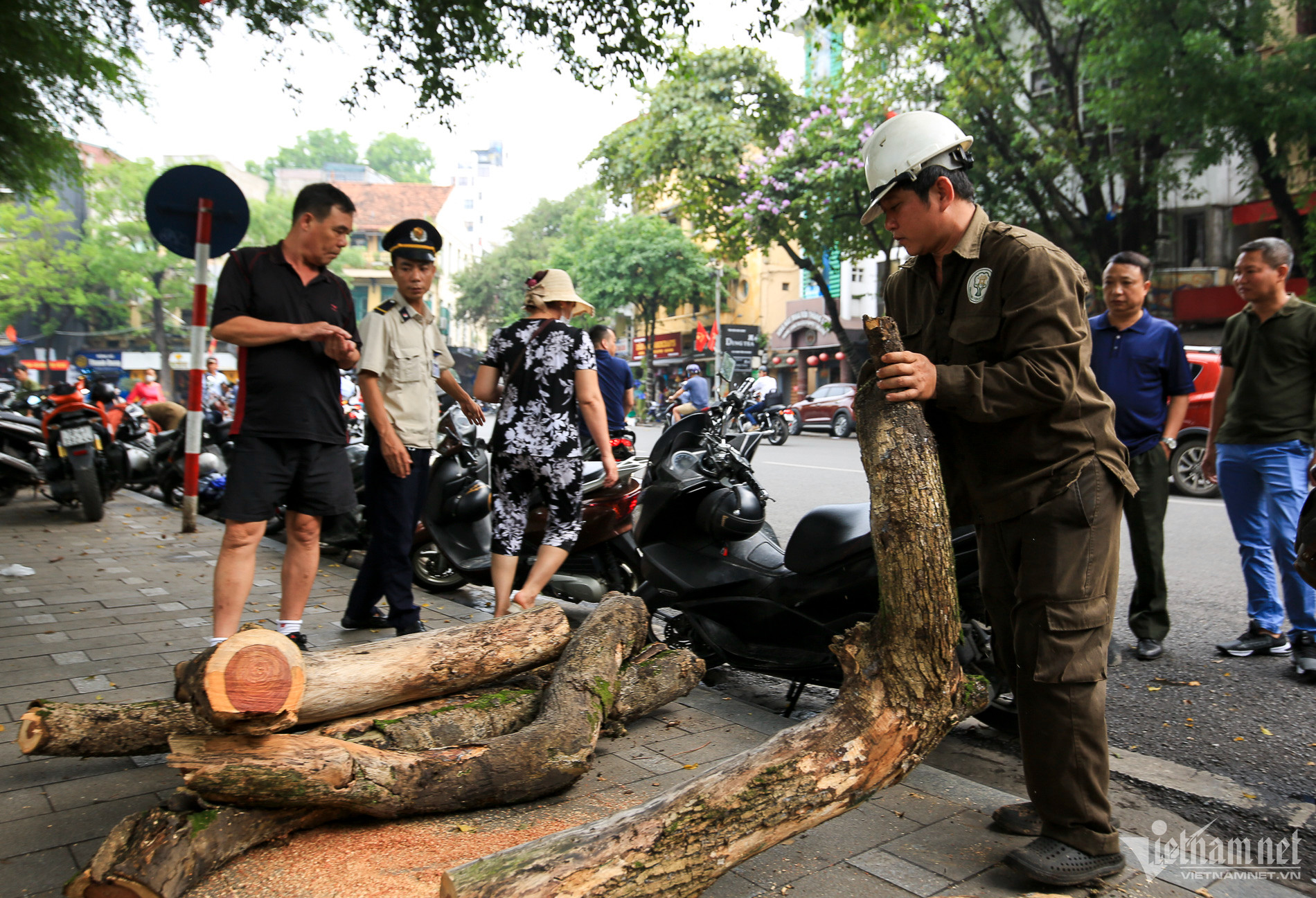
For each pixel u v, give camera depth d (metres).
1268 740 3.46
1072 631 2.26
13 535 7.50
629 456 6.84
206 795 2.12
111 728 2.58
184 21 7.41
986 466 2.39
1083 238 19.03
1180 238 21.16
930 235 2.38
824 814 2.08
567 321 4.47
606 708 2.87
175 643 4.23
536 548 5.20
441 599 5.61
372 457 4.44
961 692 2.23
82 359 56.50
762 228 22.97
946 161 2.37
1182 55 15.09
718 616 3.96
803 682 3.69
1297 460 4.35
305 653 2.64
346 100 7.69
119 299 55.47
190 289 55.50
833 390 24.41
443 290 80.38
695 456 4.28
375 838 2.33
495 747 2.55
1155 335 4.42
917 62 19.33
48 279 52.41
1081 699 2.27
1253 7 15.19
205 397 12.33
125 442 10.10
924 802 2.75
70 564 6.21
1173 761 3.29
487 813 2.54
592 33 7.39
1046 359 2.20
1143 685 4.11
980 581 2.55
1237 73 14.60
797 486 11.11
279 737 2.30
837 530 3.58
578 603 5.64
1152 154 17.78
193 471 7.56
